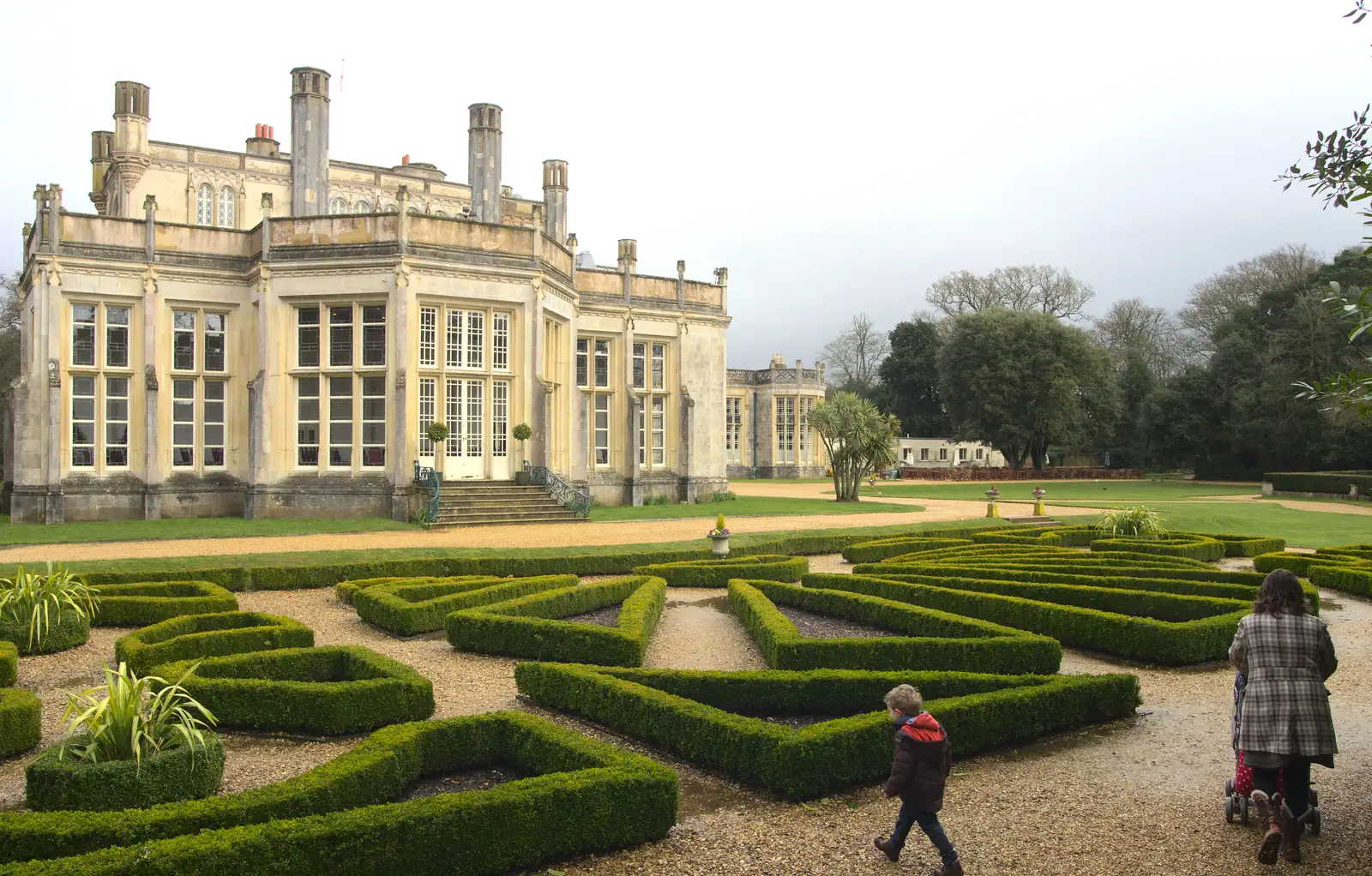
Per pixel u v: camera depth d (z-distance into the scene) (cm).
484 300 2906
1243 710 674
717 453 4009
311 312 2859
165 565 1673
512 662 1221
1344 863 646
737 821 724
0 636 1192
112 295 2831
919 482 6831
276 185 4609
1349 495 4903
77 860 528
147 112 4109
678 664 1197
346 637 1360
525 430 2925
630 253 4150
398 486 2711
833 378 10575
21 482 2714
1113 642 1265
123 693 719
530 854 634
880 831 707
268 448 2797
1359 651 1315
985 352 7019
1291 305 6756
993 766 848
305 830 570
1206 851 666
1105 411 7394
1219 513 3597
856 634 1319
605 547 2030
